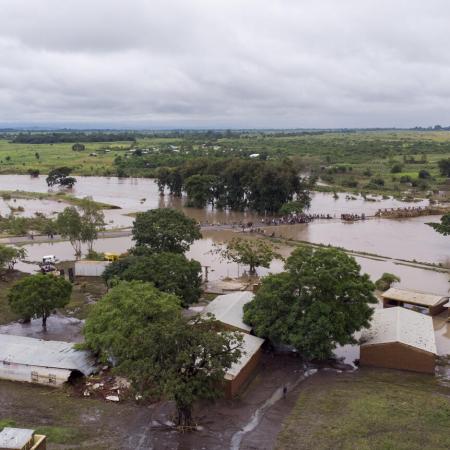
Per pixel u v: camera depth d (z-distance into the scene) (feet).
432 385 162.81
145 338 136.46
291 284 179.52
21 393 154.20
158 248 275.80
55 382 158.10
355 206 546.67
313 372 171.83
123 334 159.53
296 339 167.94
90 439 130.11
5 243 351.46
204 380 133.18
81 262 276.82
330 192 644.69
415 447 125.59
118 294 176.96
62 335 199.41
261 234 395.34
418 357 171.32
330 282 174.81
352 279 182.09
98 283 265.95
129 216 474.90
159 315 165.27
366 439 129.39
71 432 132.57
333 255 187.32
